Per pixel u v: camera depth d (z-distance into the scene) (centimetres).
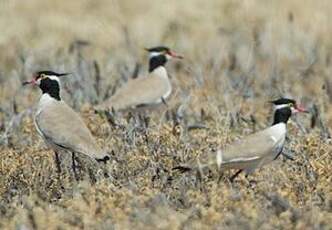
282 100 1345
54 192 1316
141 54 2348
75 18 2720
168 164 1349
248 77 1995
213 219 1136
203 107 1739
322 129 1578
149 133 1485
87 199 1209
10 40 2494
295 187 1289
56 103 1432
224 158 1286
